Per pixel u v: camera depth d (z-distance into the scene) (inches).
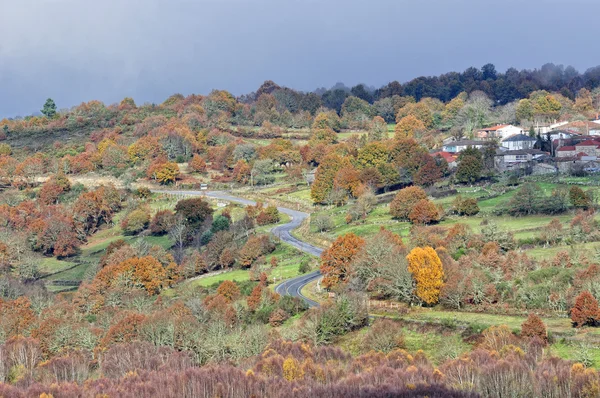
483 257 5871.1
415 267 5644.7
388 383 4082.2
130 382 4601.4
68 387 4589.1
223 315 5733.3
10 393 4534.9
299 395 4092.0
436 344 4913.9
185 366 4891.7
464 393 3860.7
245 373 4505.4
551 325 4778.5
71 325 5856.3
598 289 4926.2
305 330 5275.6
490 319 5054.1
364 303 5536.4
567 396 3767.2
